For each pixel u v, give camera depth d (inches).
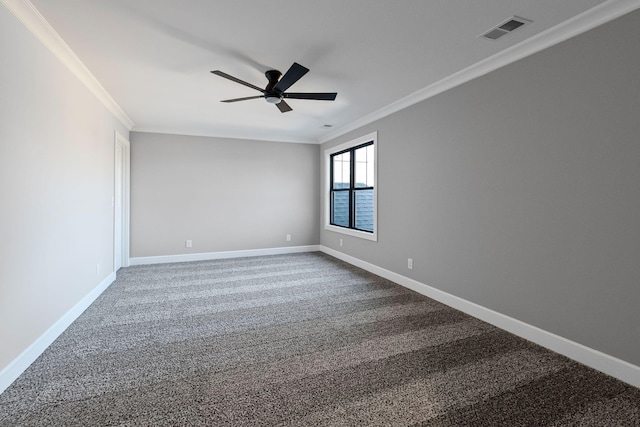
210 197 225.3
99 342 98.3
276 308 128.9
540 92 95.3
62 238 105.3
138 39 95.2
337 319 117.6
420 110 144.9
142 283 164.1
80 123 119.3
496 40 95.7
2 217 73.9
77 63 109.7
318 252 252.1
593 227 83.4
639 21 74.1
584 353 85.6
